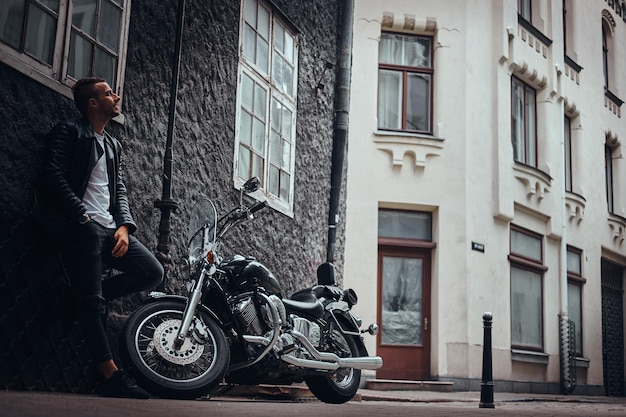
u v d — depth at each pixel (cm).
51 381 506
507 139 1459
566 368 1560
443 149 1363
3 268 479
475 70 1422
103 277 560
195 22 705
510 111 1481
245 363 556
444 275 1327
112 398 449
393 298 1330
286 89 906
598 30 1909
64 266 515
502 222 1432
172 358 496
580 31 1816
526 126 1583
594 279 1769
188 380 495
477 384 1315
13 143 490
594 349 1733
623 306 1945
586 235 1750
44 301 504
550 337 1554
